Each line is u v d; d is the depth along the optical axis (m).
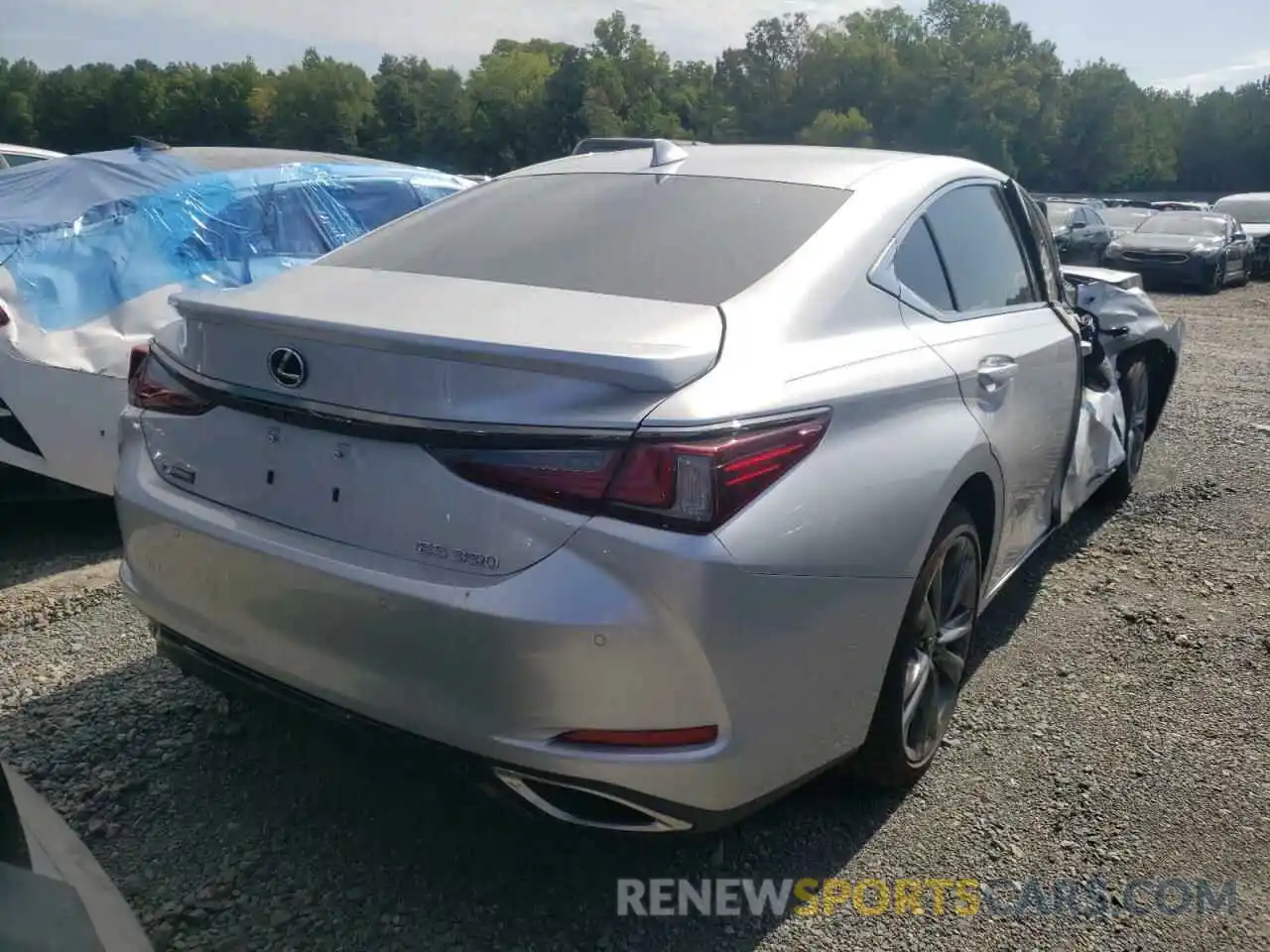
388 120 88.31
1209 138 101.19
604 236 2.87
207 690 3.38
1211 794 3.07
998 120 83.81
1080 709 3.53
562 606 2.06
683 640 2.08
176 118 92.81
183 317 2.64
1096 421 4.66
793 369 2.38
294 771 2.99
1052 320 3.88
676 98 92.88
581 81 82.62
